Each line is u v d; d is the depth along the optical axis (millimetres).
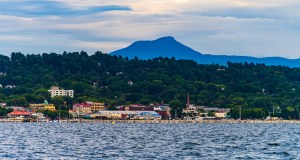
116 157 165750
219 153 179875
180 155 172625
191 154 176000
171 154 175625
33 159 158750
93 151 184125
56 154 172875
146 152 182125
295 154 178375
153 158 164000
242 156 170500
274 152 184500
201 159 162125
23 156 166000
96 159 160125
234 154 176625
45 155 169375
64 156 167125
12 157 163125
